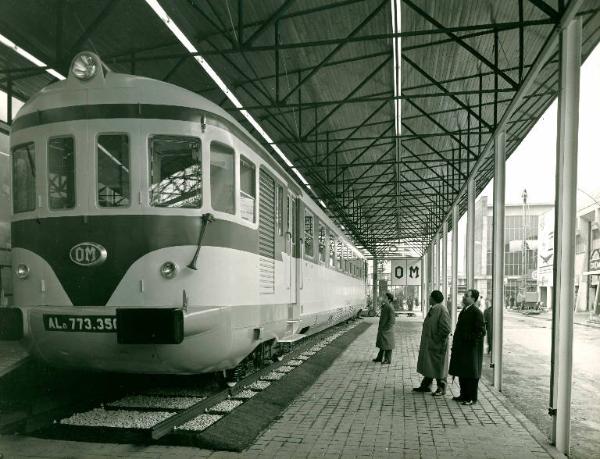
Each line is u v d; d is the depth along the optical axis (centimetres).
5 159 909
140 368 591
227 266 629
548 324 3156
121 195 589
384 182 2539
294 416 684
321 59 1217
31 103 620
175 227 589
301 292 1068
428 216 3316
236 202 659
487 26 861
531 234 7925
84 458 489
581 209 5103
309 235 1183
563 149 589
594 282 4712
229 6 980
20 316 580
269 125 1645
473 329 770
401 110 1611
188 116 607
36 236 596
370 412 711
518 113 1720
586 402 912
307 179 2102
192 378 843
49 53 1138
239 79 1306
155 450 514
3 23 914
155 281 577
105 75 604
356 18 1036
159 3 788
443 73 1362
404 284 3309
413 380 975
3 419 584
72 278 581
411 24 1099
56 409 643
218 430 564
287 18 1026
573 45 593
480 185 2630
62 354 584
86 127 592
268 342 902
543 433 645
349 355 1373
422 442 576
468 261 1468
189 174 605
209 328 590
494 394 863
